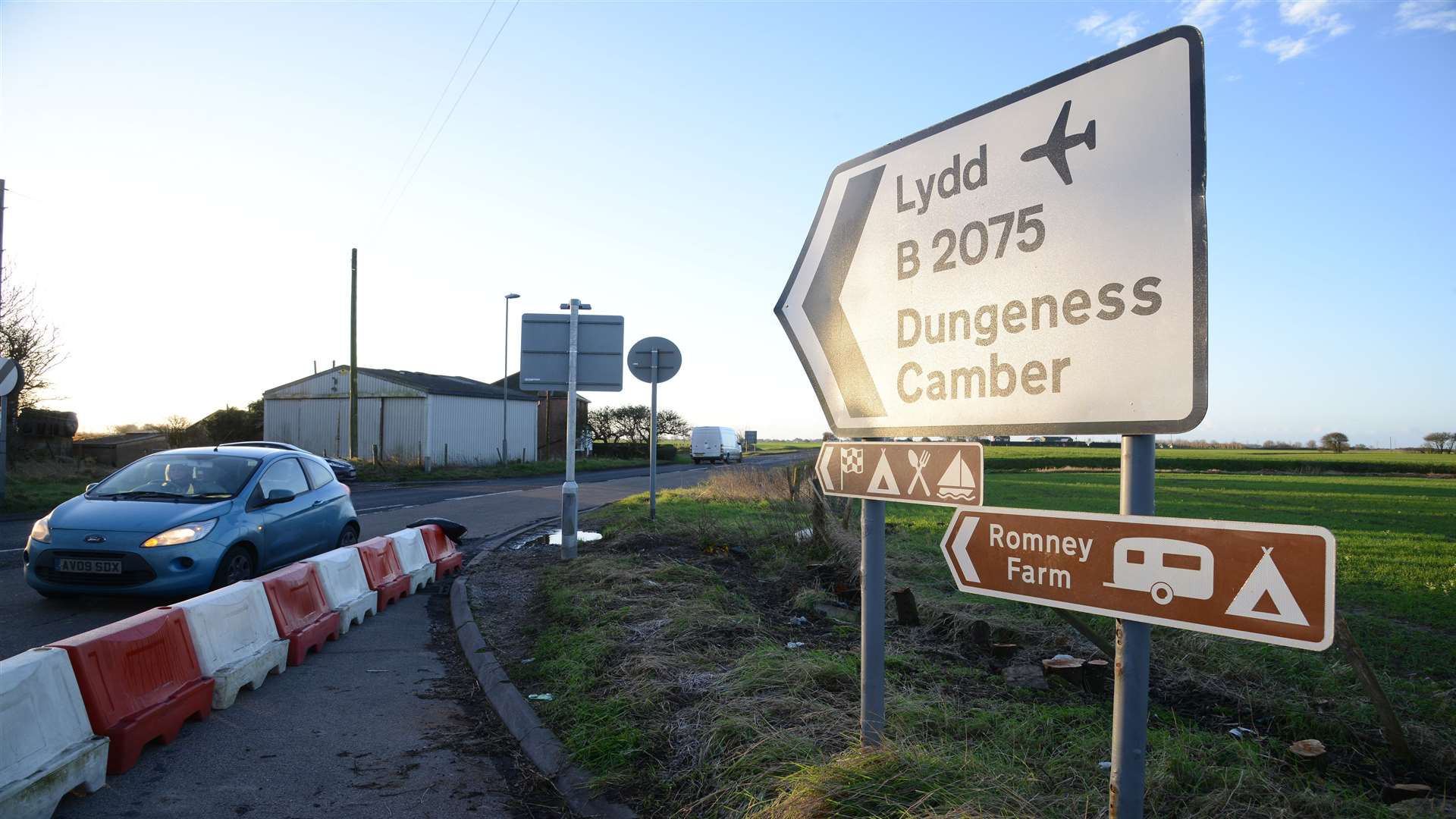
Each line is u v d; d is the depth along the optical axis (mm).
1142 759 1967
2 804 3084
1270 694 5027
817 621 6805
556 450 50969
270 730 4453
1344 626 4250
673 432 71125
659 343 13078
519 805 3646
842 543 9094
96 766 3615
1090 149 2219
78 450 25203
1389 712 4109
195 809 3508
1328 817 3330
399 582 8039
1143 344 2059
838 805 2883
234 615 5109
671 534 11047
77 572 6891
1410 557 11586
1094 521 2082
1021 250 2402
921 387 2736
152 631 4277
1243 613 1759
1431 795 3684
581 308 10062
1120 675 1998
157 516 7227
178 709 4289
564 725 4355
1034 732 4004
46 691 3480
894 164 2887
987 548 2371
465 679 5527
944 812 2795
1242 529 1772
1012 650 5832
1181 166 2006
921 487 2742
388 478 29719
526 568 9320
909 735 3666
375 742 4336
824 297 3193
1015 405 2396
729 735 3836
